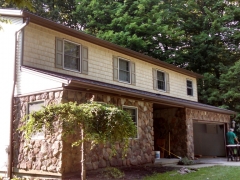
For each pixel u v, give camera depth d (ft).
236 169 33.17
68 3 80.18
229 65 76.89
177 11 83.15
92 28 75.77
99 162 29.48
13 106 30.55
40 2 74.90
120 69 43.52
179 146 44.78
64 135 20.62
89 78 38.04
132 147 34.14
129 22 71.87
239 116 66.59
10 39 32.04
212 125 57.67
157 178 26.89
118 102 33.37
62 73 34.81
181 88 56.65
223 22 78.23
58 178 26.14
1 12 32.04
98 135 19.24
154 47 74.59
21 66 30.63
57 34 35.24
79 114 19.17
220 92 71.72
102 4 75.61
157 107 45.60
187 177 27.50
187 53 79.41
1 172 30.32
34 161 28.14
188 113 45.62
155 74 50.06
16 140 29.81
